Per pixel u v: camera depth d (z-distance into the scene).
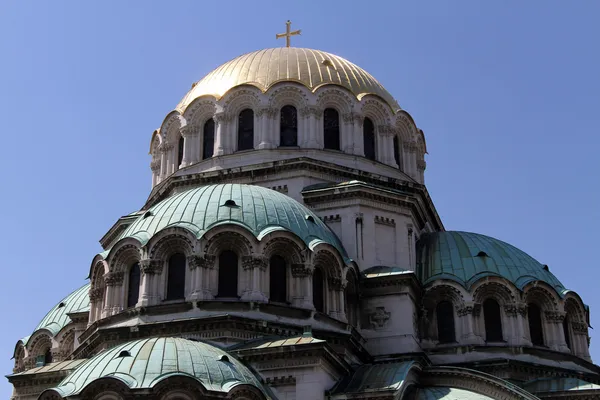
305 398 42.94
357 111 63.91
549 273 61.56
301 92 63.34
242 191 52.94
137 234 50.31
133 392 36.81
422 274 59.06
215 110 64.06
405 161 67.56
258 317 46.66
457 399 45.06
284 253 49.16
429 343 56.00
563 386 53.34
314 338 44.84
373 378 45.25
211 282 47.75
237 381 39.09
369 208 57.59
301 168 59.75
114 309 49.19
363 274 54.38
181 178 61.75
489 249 60.66
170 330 46.34
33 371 49.53
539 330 57.88
